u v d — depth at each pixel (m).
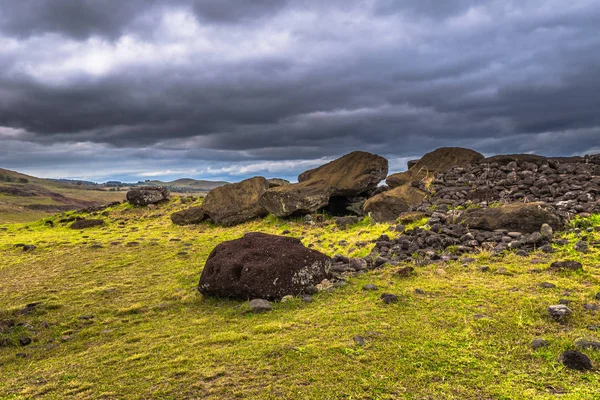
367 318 9.09
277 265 11.80
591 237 13.58
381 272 13.24
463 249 14.30
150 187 42.88
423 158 28.62
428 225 17.53
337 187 26.89
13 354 9.10
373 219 22.53
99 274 17.28
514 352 7.00
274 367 6.94
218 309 11.36
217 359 7.47
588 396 5.50
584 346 6.91
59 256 21.75
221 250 13.46
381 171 28.62
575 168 22.00
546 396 5.59
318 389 6.11
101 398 6.33
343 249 17.89
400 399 5.74
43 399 6.45
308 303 10.89
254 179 31.70
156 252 21.72
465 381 6.16
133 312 11.84
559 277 10.80
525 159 24.48
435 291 10.62
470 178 23.73
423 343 7.53
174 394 6.25
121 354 8.33
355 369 6.68
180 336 9.18
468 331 7.94
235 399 6.00
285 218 27.66
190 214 31.78
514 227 15.14
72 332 10.43
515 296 9.66
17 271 18.64
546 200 18.50
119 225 33.75
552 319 8.18
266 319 9.90
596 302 8.91
